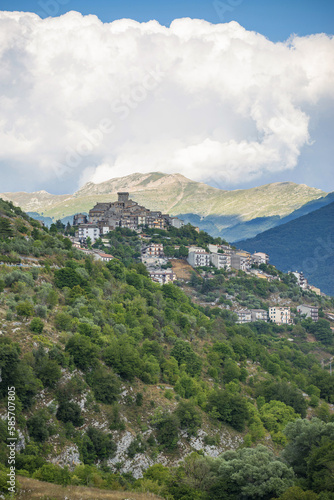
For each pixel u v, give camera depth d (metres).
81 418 186.88
